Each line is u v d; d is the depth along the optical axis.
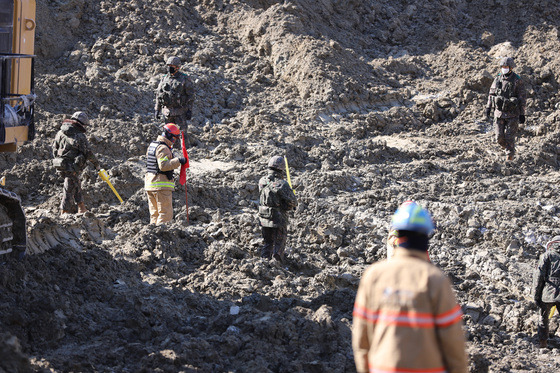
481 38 36.62
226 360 10.37
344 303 13.32
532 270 17.52
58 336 10.45
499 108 25.38
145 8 33.59
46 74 28.64
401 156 26.45
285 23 33.59
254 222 18.81
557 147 27.52
